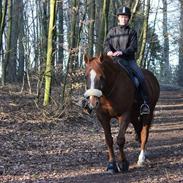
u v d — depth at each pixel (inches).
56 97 583.5
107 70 300.8
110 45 343.0
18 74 1110.4
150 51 1167.6
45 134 467.8
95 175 314.3
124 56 335.9
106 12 709.9
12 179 299.1
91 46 709.9
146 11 818.8
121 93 307.7
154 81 380.8
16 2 1069.1
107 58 307.4
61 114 546.0
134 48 334.6
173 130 546.6
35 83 873.5
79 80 569.0
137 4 736.3
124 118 313.9
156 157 374.3
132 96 317.7
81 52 566.3
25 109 579.5
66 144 426.9
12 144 406.9
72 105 582.9
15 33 1053.8
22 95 726.5
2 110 556.1
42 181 295.0
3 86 849.5
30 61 684.1
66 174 316.5
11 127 477.4
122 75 313.0
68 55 558.3
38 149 398.9
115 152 397.4
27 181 294.2
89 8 764.0
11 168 328.5
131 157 374.9
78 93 676.1
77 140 451.8
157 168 334.0
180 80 1683.1
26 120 518.3
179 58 1683.1
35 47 677.3
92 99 287.1
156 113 730.2
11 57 1045.2
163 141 460.4
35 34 1023.0
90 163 352.5
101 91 293.0
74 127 520.7
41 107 575.2
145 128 357.4
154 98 371.9
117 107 308.8
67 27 954.7
